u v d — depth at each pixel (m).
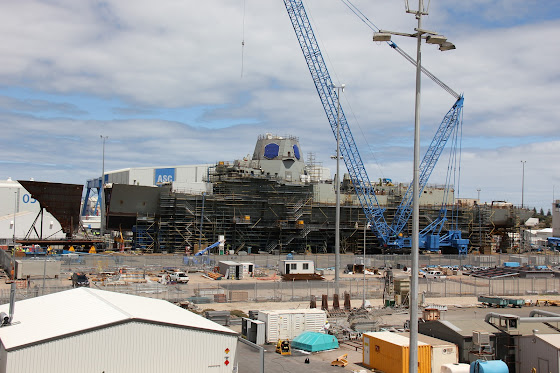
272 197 144.50
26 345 30.02
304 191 148.88
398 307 70.25
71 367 31.05
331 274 109.50
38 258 92.38
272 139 152.25
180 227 136.50
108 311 34.91
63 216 131.75
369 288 87.00
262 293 78.94
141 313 35.09
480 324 44.75
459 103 157.00
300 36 141.12
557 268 119.06
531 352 40.19
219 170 144.88
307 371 41.72
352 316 57.19
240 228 142.00
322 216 151.75
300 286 87.31
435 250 155.75
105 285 78.38
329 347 49.09
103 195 155.12
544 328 43.91
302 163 155.50
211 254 128.62
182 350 33.97
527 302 77.44
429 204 165.88
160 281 86.62
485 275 108.06
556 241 188.50
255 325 50.88
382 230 154.62
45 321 33.88
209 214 139.50
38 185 128.25
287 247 146.75
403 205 159.62
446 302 77.44
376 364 42.53
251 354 45.91
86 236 140.00
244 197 141.62
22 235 140.00
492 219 173.38
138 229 135.50
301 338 49.72
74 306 36.94
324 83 143.50
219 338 35.09
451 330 43.31
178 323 34.06
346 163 150.38
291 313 52.38
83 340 31.44
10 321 34.06
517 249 183.62
